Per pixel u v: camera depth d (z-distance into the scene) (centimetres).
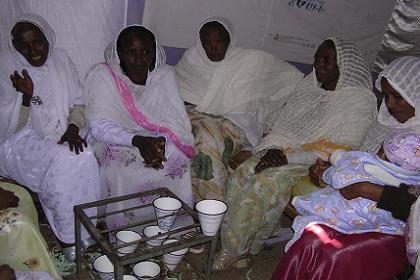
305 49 335
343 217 151
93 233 144
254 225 185
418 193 137
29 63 193
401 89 154
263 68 252
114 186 187
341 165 152
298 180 193
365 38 372
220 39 237
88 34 228
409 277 151
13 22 190
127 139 188
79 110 203
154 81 214
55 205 179
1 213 135
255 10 291
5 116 193
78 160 178
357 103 192
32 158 184
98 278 158
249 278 190
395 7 373
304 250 141
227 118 238
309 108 208
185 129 212
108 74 204
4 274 116
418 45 387
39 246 136
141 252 136
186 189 202
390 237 144
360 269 135
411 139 139
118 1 231
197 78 249
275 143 201
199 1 261
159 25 253
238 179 191
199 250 202
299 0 310
